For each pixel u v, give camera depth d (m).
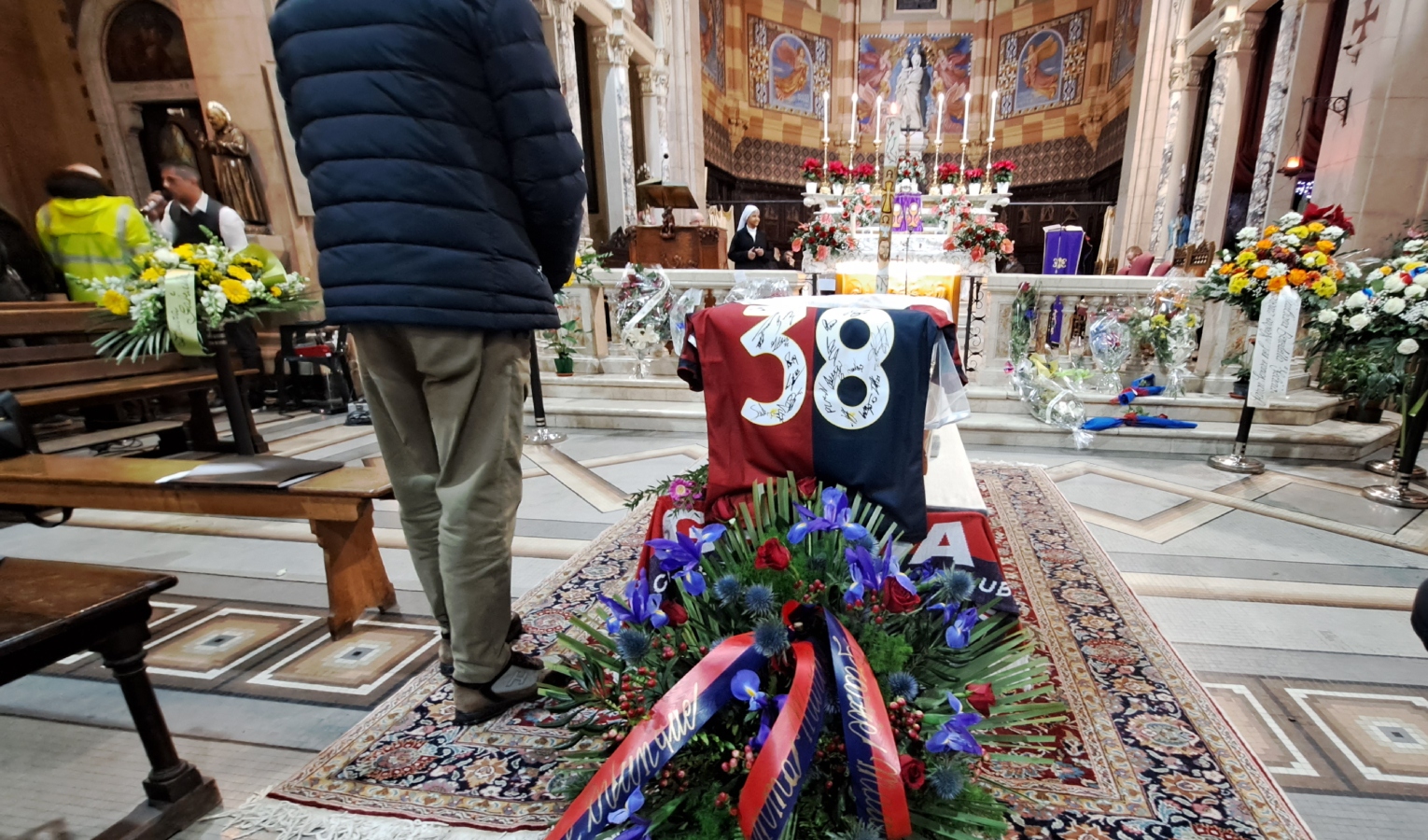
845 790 1.12
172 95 8.16
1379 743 1.71
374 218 1.35
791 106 16.72
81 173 4.69
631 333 5.52
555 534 3.14
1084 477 3.91
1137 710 1.77
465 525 1.55
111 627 1.32
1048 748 1.63
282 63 1.42
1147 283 4.85
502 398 1.54
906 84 13.08
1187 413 4.66
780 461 1.67
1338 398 4.76
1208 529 3.12
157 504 2.32
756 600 1.13
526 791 1.52
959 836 1.05
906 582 1.20
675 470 4.08
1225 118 8.61
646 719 1.07
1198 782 1.51
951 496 1.84
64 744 1.78
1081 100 15.17
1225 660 2.07
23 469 2.46
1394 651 2.12
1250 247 3.88
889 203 2.70
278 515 2.17
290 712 1.88
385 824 1.43
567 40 7.91
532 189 1.47
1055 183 15.91
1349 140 5.87
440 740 1.69
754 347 1.66
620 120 9.77
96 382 3.92
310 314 6.64
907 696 1.11
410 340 1.43
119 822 1.42
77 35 7.96
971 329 5.18
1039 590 2.47
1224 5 8.45
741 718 1.16
